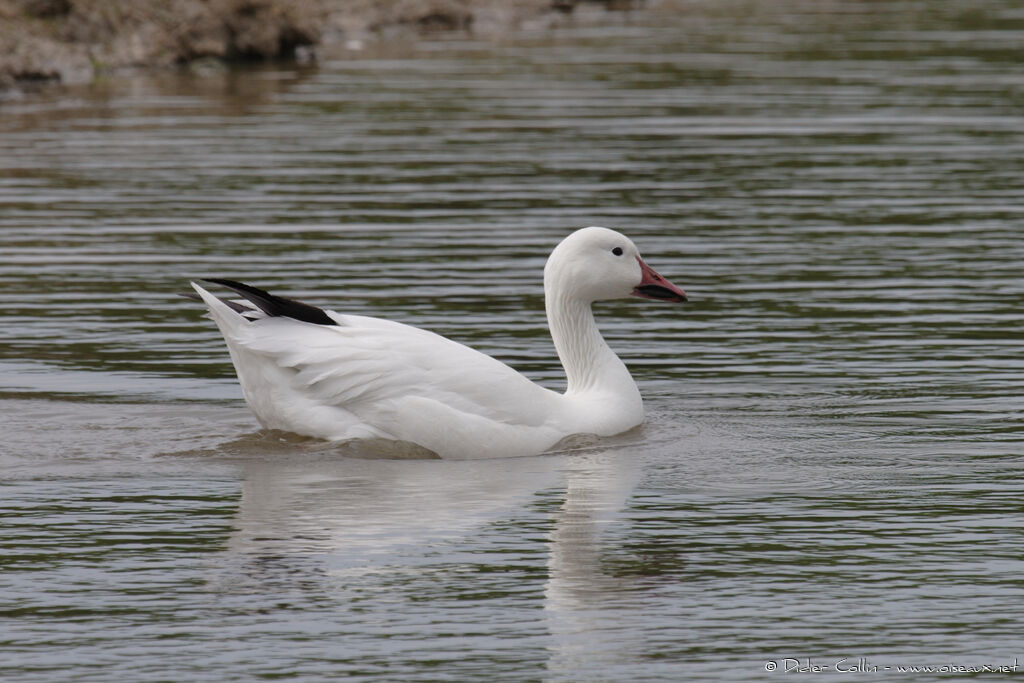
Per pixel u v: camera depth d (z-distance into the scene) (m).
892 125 28.64
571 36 43.25
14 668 7.77
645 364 14.43
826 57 38.69
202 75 34.50
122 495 10.48
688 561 9.26
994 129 28.14
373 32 43.47
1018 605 8.59
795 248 19.33
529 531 9.76
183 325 15.60
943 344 14.95
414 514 10.08
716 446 11.86
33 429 12.07
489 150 25.89
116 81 33.31
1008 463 11.34
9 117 28.45
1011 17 49.19
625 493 10.61
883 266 18.34
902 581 8.95
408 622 8.33
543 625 8.30
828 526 9.92
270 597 8.66
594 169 24.42
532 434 11.63
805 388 13.54
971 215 21.31
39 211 21.03
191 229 20.03
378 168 24.27
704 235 20.05
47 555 9.30
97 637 8.12
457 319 15.82
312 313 11.62
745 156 25.61
